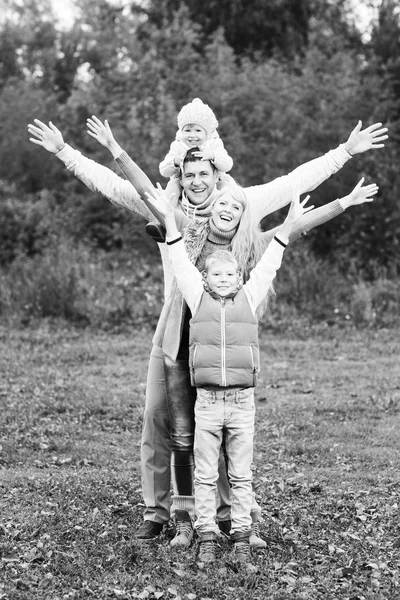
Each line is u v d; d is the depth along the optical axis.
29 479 7.52
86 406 10.73
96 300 18.14
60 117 27.41
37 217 23.14
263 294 5.55
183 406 5.72
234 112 24.61
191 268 5.50
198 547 5.66
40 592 5.04
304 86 24.12
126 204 6.02
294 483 7.58
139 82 25.77
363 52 28.22
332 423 10.15
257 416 10.45
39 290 18.12
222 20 33.16
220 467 5.94
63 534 6.00
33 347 15.10
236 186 5.69
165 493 6.02
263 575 5.33
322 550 5.82
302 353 14.82
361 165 21.41
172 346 5.65
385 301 18.16
